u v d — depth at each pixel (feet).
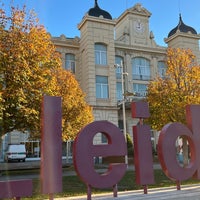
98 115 107.04
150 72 127.85
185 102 70.49
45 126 27.91
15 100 50.42
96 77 110.22
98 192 39.14
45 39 57.67
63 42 115.44
